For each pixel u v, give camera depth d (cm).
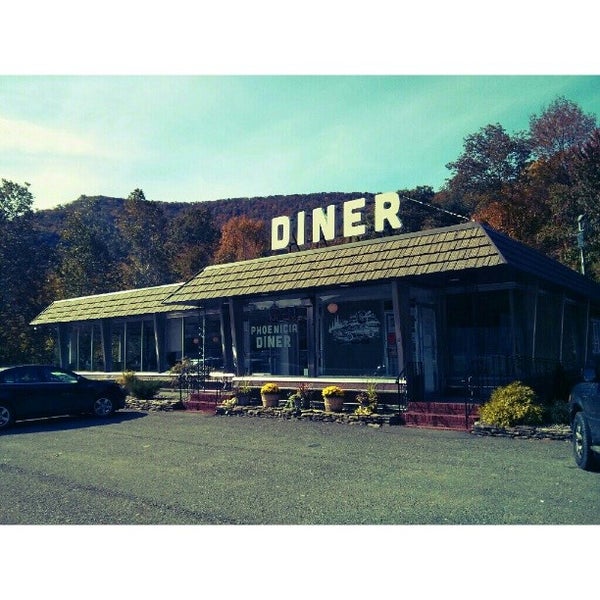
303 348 1728
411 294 1548
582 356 1964
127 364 2534
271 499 718
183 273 7294
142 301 2422
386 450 1020
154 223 7694
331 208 1778
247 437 1202
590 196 3712
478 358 1473
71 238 6938
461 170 5794
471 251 1318
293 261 1736
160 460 977
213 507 690
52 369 1570
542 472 827
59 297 5741
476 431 1170
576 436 874
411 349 1526
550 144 4731
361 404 1418
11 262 5591
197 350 2264
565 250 3831
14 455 1070
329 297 1684
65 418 1627
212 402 1703
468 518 628
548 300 1673
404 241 1491
